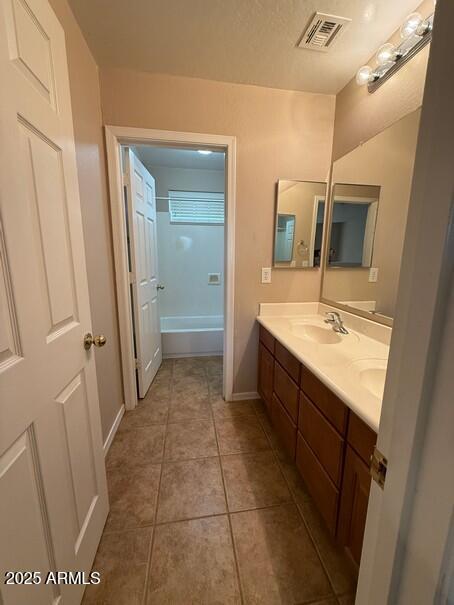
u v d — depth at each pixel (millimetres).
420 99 1209
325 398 1103
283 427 1589
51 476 761
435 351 335
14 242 625
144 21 1279
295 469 1534
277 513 1274
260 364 2088
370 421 787
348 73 1626
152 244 2590
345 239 1773
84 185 1396
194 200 3596
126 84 1643
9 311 610
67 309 886
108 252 1776
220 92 1733
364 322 1569
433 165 328
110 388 1761
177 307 3826
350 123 1706
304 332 1847
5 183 598
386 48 1258
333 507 1051
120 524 1213
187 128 1738
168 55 1505
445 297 321
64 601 812
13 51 631
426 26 1106
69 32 1229
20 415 635
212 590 983
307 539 1161
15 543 608
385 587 450
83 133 1395
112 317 1829
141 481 1446
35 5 722
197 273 3787
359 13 1212
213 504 1316
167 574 1029
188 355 3174
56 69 838
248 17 1243
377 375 1133
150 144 1784
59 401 821
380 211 1453
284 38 1364
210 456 1627
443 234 316
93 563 1055
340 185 1819
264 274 2039
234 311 2070
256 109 1791
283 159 1880
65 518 835
